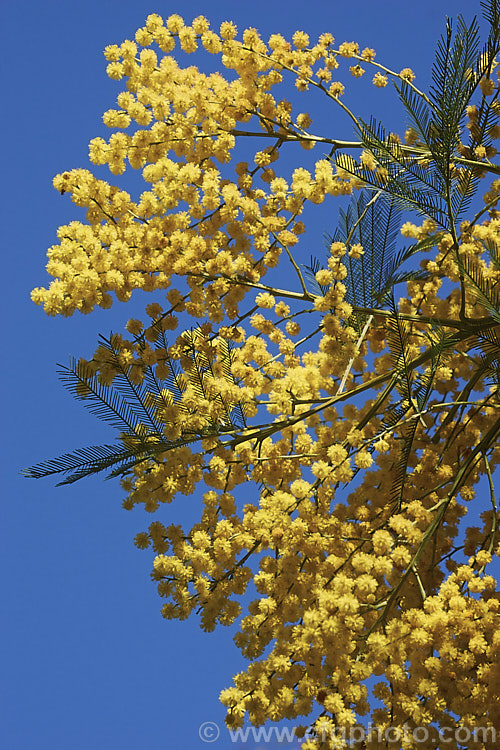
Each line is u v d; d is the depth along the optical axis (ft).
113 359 12.92
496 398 14.52
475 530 14.26
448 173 12.82
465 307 14.47
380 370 14.76
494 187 16.19
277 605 12.53
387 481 13.71
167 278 13.25
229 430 13.10
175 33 13.99
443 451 14.25
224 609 13.03
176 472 13.14
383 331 14.65
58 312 12.34
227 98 13.98
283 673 11.76
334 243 13.02
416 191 13.19
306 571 12.53
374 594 12.79
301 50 15.79
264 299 13.43
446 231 13.92
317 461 12.80
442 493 14.34
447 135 12.60
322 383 14.06
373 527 13.21
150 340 13.41
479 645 11.49
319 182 13.11
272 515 12.62
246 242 13.53
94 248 12.52
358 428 13.65
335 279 13.08
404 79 15.51
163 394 13.23
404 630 11.39
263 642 12.57
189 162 13.94
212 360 13.46
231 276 13.28
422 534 12.53
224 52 14.38
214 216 13.34
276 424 13.24
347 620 11.29
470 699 11.32
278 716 11.75
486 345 13.84
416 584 13.07
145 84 13.60
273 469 13.43
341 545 12.60
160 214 13.42
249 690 11.94
